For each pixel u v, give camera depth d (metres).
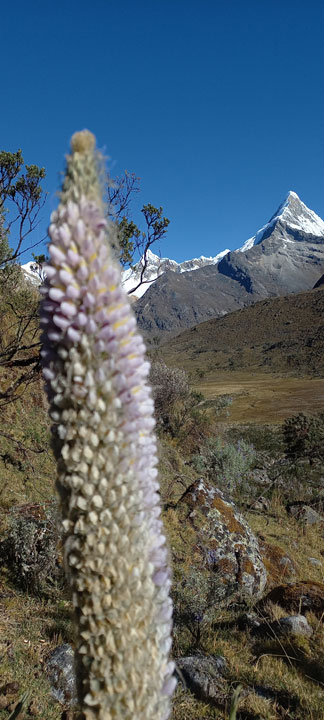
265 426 33.72
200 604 6.34
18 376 10.62
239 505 13.69
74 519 1.13
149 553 1.21
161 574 1.23
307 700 4.82
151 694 1.14
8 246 6.65
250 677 5.22
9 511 7.17
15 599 5.86
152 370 16.84
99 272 1.11
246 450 17.02
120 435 1.12
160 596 1.22
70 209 1.11
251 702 4.70
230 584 7.16
